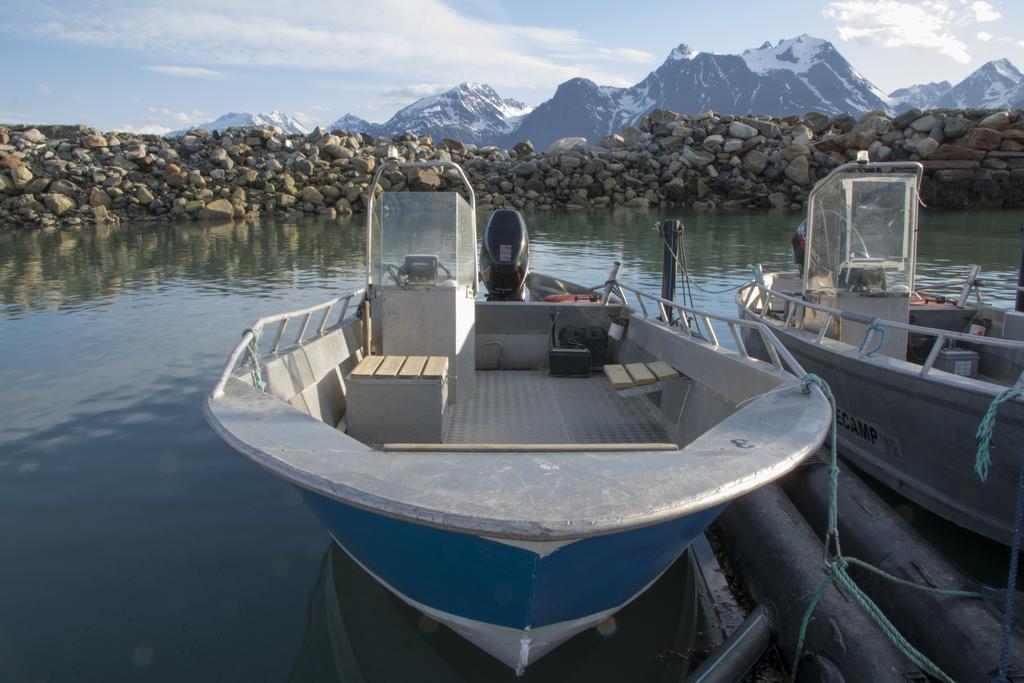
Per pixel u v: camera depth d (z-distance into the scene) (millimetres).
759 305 8305
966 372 6367
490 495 2521
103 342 9727
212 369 8367
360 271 16938
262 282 15281
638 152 40531
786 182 37969
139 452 5961
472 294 6008
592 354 6965
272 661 3467
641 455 2896
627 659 3580
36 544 4516
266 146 38688
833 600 3484
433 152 41469
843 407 5770
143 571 4223
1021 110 37094
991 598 3459
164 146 37156
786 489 4867
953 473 4801
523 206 36938
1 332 10320
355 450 2908
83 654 3490
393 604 3934
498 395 6098
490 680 3432
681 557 4504
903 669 3051
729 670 3301
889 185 5926
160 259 18938
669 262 8109
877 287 5984
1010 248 20969
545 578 2836
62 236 25000
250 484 5375
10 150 32281
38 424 6586
